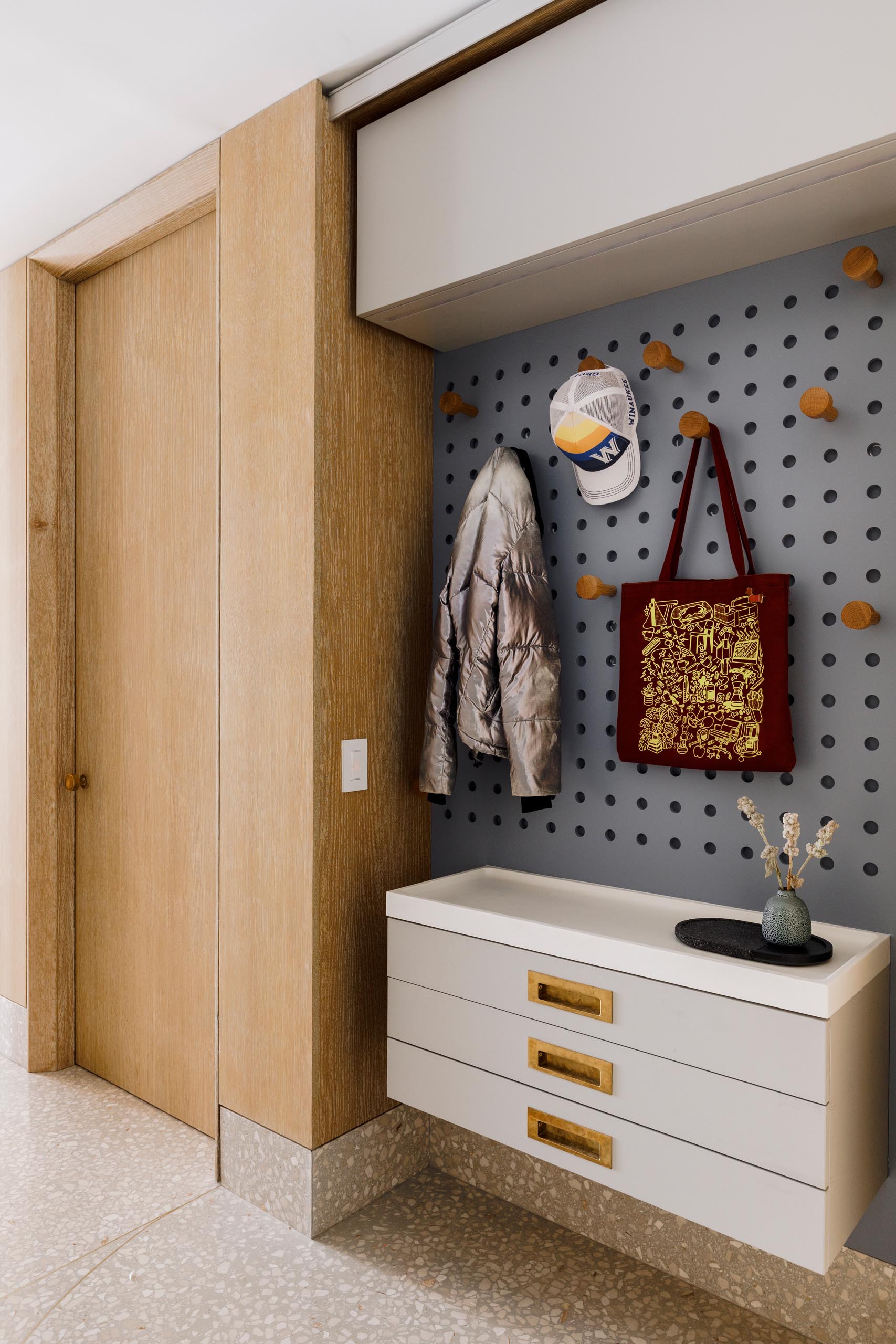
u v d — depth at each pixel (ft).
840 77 4.35
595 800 6.42
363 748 6.70
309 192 6.32
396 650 7.03
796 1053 4.38
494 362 7.07
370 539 6.79
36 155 7.26
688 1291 5.81
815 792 5.39
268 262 6.61
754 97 4.62
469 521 6.52
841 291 5.33
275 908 6.55
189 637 7.97
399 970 6.26
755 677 5.35
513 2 5.31
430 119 6.07
